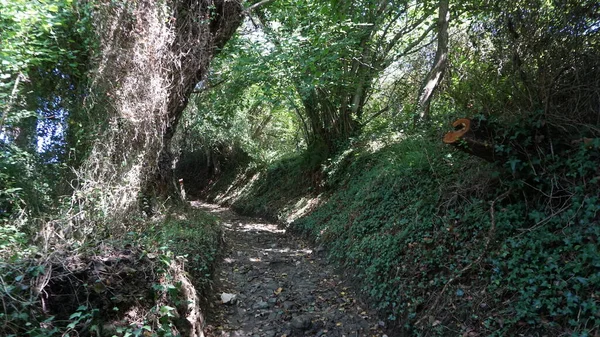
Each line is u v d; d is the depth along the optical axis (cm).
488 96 578
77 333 322
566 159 445
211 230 793
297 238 1023
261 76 1053
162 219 719
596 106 452
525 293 379
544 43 484
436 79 839
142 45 668
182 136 1811
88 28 683
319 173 1262
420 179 718
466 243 498
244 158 2062
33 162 646
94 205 542
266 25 1075
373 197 822
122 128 664
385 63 1160
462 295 435
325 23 936
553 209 442
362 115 1287
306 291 611
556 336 337
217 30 894
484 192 541
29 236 473
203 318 475
